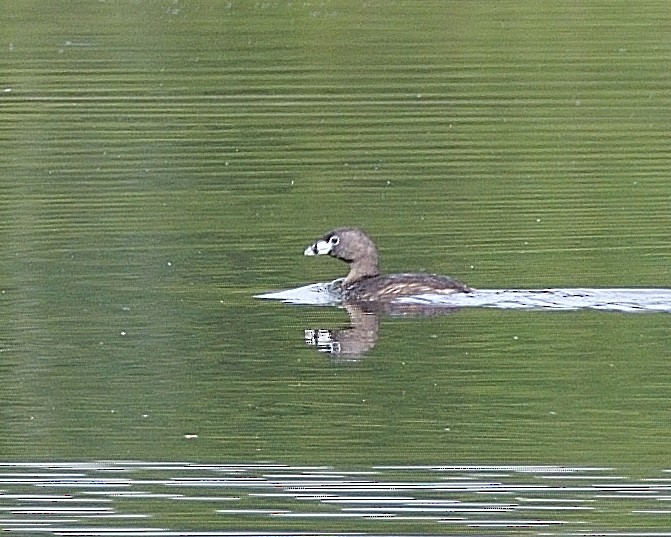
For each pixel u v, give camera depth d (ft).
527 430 47.11
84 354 54.54
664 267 63.67
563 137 87.66
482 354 53.47
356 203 75.25
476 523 41.75
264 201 75.97
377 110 93.76
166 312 58.90
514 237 69.00
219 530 41.73
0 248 67.82
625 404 48.83
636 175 80.07
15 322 57.82
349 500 43.21
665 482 43.70
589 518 41.65
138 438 47.34
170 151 85.35
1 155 84.58
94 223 72.02
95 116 92.99
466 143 86.84
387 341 55.26
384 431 47.42
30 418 49.01
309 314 58.80
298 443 46.73
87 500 43.62
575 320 56.80
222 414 49.01
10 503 43.47
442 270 64.13
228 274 64.23
